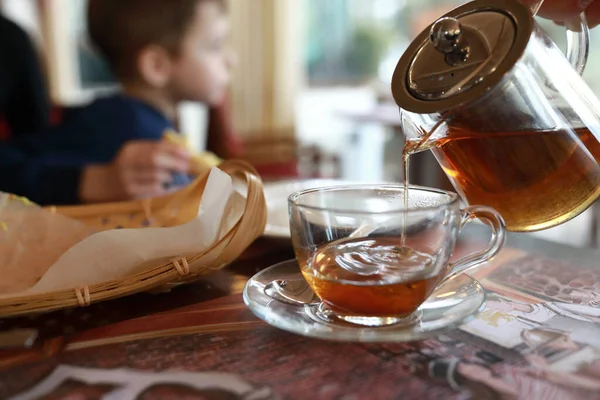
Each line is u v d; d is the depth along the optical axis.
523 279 0.44
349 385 0.30
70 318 0.38
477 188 0.40
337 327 0.35
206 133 1.25
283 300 0.38
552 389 0.29
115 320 0.38
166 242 0.40
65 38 2.01
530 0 0.41
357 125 2.15
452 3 2.01
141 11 0.94
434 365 0.31
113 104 0.99
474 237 0.54
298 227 0.37
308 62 2.23
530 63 0.35
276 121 1.94
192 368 0.32
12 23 1.26
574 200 0.39
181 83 1.00
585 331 0.35
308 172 1.70
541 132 0.37
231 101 1.84
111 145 0.95
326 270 0.35
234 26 1.83
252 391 0.30
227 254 0.42
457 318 0.35
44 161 0.90
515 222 0.41
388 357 0.32
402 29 2.18
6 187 0.87
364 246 0.36
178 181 0.83
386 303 0.34
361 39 2.26
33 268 0.43
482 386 0.30
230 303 0.40
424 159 1.55
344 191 0.41
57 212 0.51
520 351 0.33
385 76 2.21
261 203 0.45
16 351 0.34
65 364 0.32
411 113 0.37
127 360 0.33
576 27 0.44
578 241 1.54
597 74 1.53
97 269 0.39
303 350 0.33
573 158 0.38
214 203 0.42
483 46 0.36
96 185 0.84
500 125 0.36
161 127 0.98
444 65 0.37
